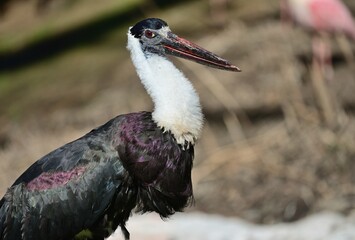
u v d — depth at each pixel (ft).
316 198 45.16
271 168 47.50
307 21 52.29
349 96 51.49
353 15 58.54
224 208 45.44
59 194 27.89
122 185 27.94
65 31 65.10
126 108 53.72
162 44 28.43
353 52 54.65
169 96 28.04
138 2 64.54
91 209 27.91
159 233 37.83
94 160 27.81
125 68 58.08
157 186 28.04
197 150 49.98
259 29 56.70
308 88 52.29
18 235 28.17
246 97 52.01
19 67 63.10
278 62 53.62
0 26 69.41
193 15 60.29
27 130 54.19
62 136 52.19
